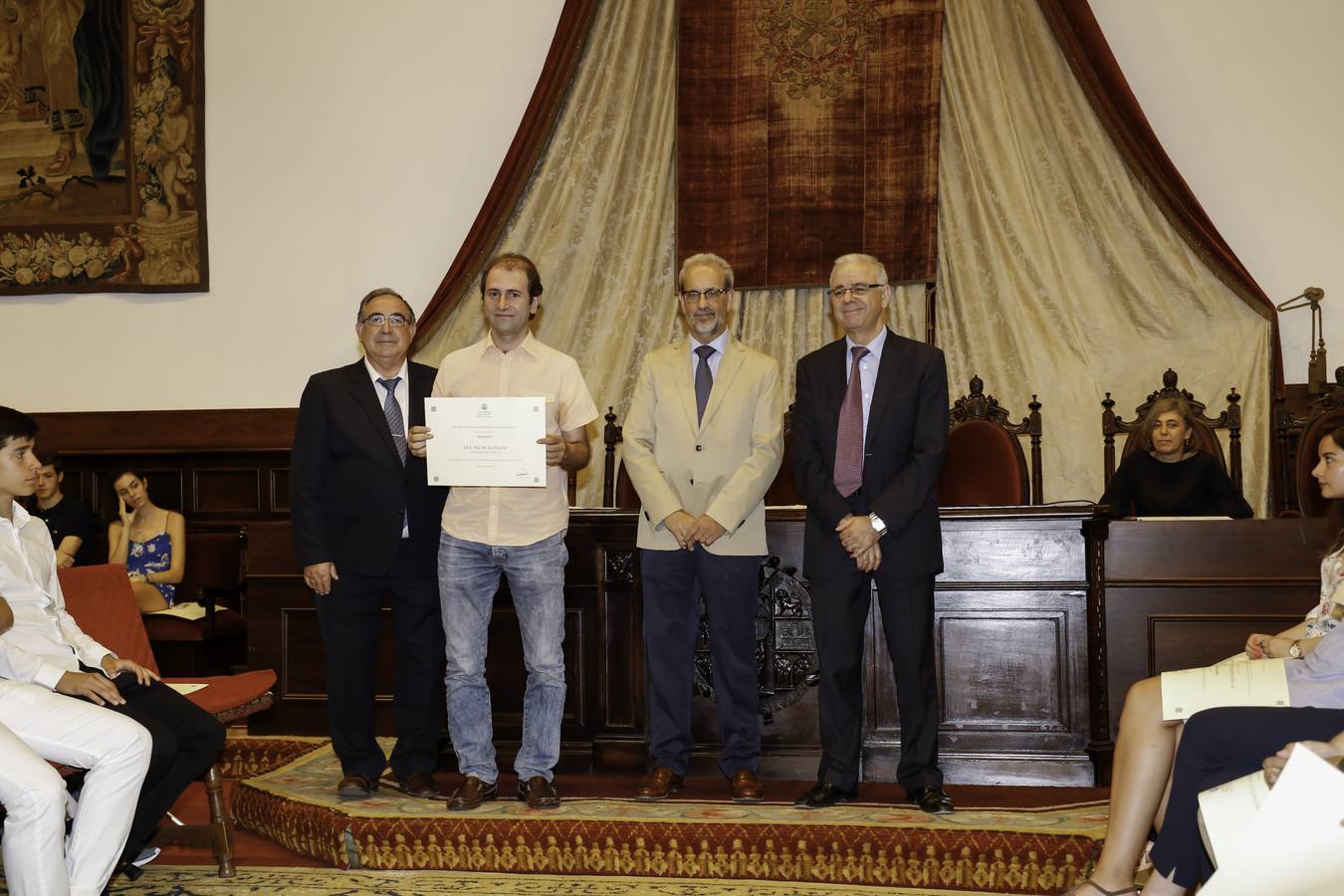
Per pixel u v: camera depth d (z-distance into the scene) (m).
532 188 6.32
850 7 5.99
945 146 6.01
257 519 6.43
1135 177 5.81
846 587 3.09
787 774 3.57
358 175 6.61
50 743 2.39
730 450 3.24
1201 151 5.90
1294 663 2.09
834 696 3.10
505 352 3.28
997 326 5.89
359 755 3.29
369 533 3.22
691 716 3.41
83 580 3.14
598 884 2.82
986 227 5.89
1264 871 1.62
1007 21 5.95
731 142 6.09
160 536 5.46
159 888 2.83
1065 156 5.88
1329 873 1.58
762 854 2.85
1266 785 1.78
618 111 6.27
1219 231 5.85
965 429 4.46
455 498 3.21
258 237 6.68
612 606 3.69
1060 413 5.76
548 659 3.16
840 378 3.22
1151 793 2.13
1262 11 5.86
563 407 3.24
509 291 3.20
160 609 5.23
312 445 3.30
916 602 3.06
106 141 6.79
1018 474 4.26
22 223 6.85
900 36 5.93
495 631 3.77
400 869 2.96
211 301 6.72
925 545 3.07
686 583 3.26
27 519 2.83
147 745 2.45
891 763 3.52
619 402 6.18
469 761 3.18
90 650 2.78
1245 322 5.67
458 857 2.96
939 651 3.55
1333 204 5.76
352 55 6.63
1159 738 2.15
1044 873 2.72
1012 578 3.52
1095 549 3.47
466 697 3.17
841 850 2.82
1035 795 3.34
